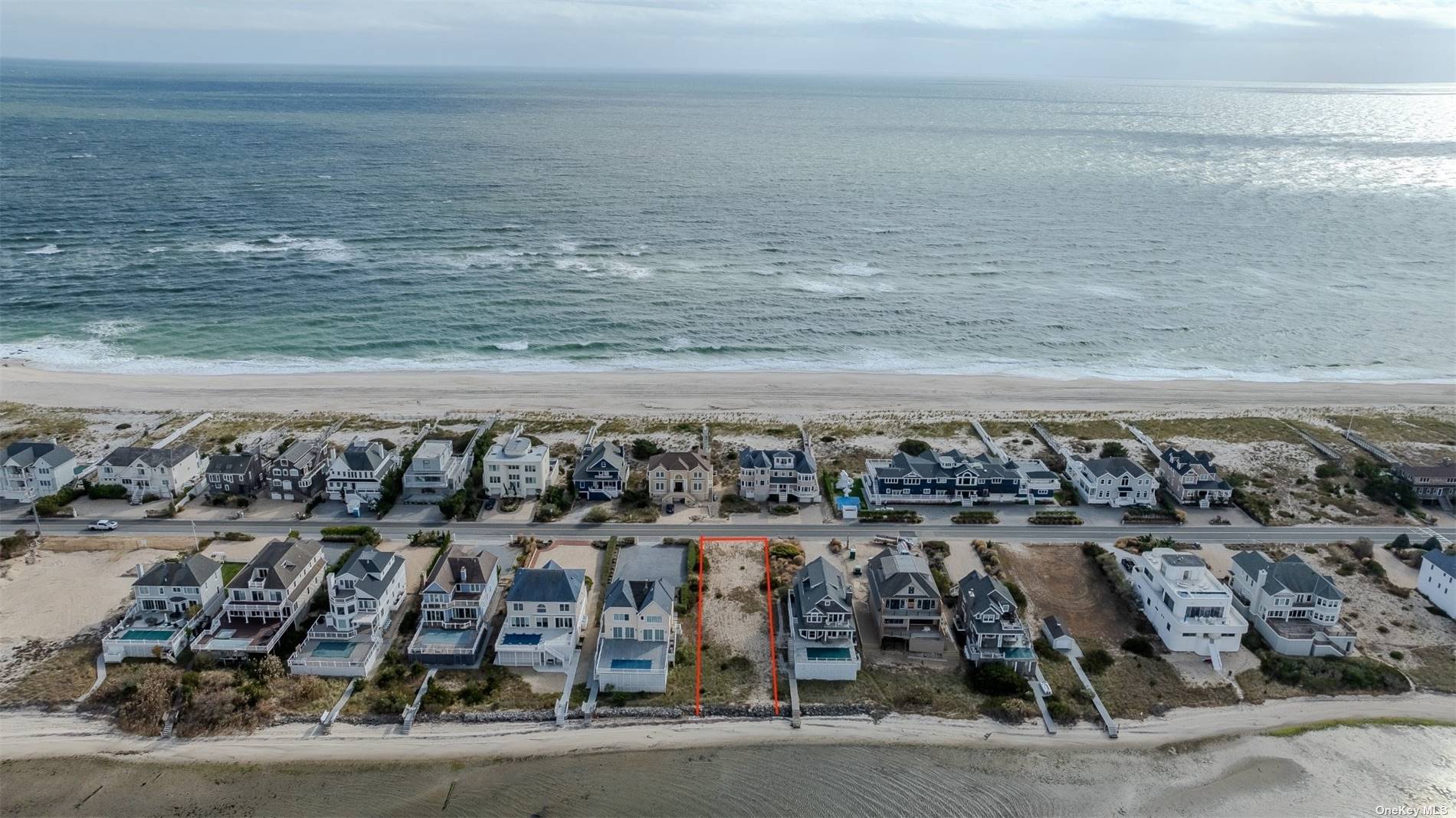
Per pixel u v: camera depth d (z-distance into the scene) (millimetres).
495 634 102500
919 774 84562
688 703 92875
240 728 88562
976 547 123125
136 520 127688
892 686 96000
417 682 95188
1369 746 88688
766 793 82062
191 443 150125
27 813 78750
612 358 193375
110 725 88688
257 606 101188
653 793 81812
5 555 116750
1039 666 98812
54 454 132750
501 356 193000
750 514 132250
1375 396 181500
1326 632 103062
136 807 79688
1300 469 148000
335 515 130125
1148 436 159625
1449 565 109375
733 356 196000
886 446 154500
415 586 111562
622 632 98312
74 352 188750
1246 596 109750
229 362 186375
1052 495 137625
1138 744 88625
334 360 188625
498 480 134750
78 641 100562
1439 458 151375
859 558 120562
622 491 136500
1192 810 81000
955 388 181500
